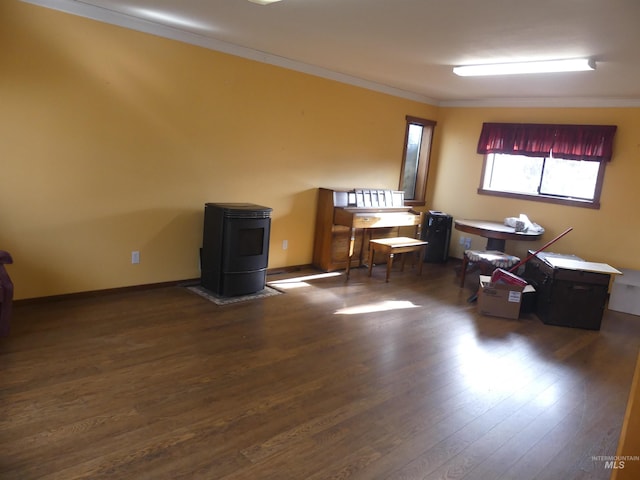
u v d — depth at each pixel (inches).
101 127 155.3
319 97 217.6
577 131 228.8
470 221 249.1
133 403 102.0
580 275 173.2
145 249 173.9
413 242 230.4
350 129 235.5
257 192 203.9
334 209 223.3
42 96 141.9
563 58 155.7
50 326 137.5
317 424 99.8
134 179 166.1
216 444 90.4
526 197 249.9
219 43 177.6
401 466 88.3
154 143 168.6
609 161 222.2
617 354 154.3
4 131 136.9
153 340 134.5
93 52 149.3
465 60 172.1
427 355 140.4
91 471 79.9
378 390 116.7
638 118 213.6
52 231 150.9
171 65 167.2
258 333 146.3
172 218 178.9
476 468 89.7
